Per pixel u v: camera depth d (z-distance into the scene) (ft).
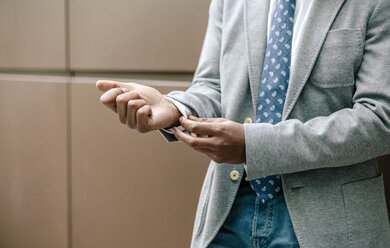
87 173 6.49
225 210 3.16
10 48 7.23
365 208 2.89
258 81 3.11
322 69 2.86
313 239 2.83
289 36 3.03
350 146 2.69
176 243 5.73
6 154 7.52
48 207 7.06
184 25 5.37
